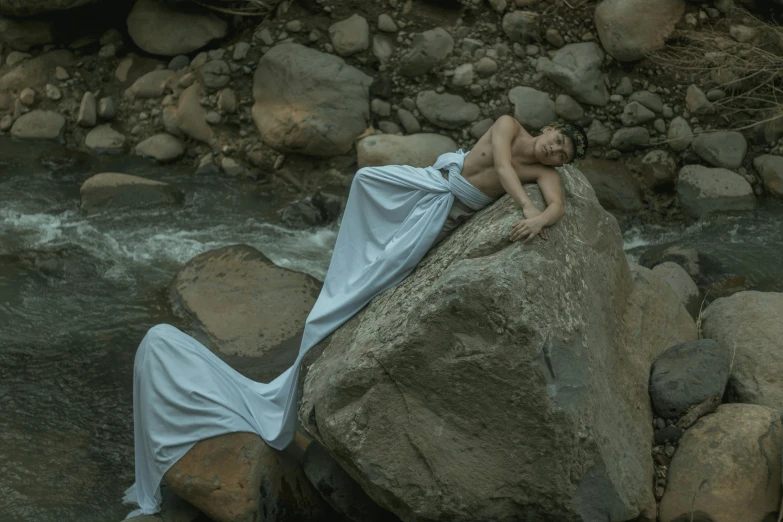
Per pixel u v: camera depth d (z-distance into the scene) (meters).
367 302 4.04
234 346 5.31
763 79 7.20
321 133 7.11
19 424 4.74
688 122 7.14
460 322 3.41
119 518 4.15
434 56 7.36
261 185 7.30
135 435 4.13
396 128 7.30
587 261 3.93
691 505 3.81
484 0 7.65
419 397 3.54
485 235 3.64
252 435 3.97
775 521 3.73
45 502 4.23
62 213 6.82
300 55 7.37
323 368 3.85
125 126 7.78
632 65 7.32
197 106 7.57
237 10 7.87
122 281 6.04
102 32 8.23
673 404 4.23
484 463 3.54
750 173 7.01
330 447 3.68
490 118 7.25
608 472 3.57
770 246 6.40
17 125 7.84
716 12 7.38
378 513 3.99
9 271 6.08
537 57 7.43
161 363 3.98
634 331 4.41
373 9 7.71
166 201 6.94
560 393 3.45
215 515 3.85
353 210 4.21
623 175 6.98
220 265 5.91
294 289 5.70
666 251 6.21
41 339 5.44
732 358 4.62
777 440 3.93
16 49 8.18
